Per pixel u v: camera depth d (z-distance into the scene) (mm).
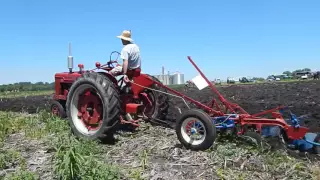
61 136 5703
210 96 16906
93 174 3730
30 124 7312
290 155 4922
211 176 4168
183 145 5344
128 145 5578
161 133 6375
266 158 4629
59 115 8125
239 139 5422
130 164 4629
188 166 4516
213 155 4840
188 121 5312
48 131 6637
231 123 5551
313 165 4484
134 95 6547
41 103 14797
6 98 20688
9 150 5297
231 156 4766
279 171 4281
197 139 5246
